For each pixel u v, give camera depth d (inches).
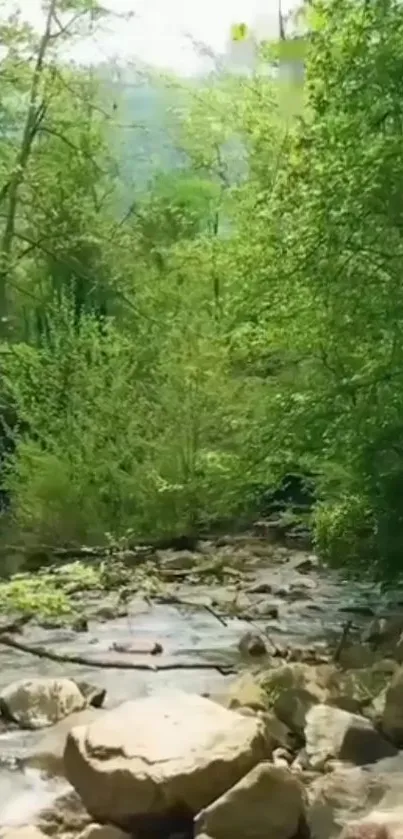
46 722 133.0
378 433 187.3
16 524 295.6
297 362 209.5
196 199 352.5
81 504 290.2
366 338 195.5
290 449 203.9
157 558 268.7
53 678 151.0
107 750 103.8
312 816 102.4
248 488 228.4
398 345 183.6
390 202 173.8
